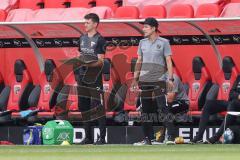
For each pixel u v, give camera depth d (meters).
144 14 47.91
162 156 27.81
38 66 50.19
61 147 37.81
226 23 45.25
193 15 46.78
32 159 26.58
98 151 32.72
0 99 50.25
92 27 41.75
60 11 50.00
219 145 38.56
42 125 45.16
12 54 50.81
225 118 40.69
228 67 46.09
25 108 49.84
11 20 50.88
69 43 49.19
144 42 40.72
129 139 46.22
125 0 50.06
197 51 47.44
